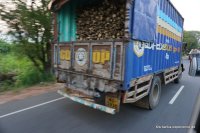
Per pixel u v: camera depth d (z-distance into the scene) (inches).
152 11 219.6
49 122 201.2
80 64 215.6
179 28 394.0
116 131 184.1
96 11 253.1
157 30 249.1
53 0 242.4
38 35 427.8
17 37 418.6
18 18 397.1
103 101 199.8
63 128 187.8
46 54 458.9
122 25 224.5
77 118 213.2
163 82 312.2
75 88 223.0
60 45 242.8
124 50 173.6
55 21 254.4
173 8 321.7
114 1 233.9
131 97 198.1
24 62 526.3
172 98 303.4
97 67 197.5
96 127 191.6
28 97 294.5
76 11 276.4
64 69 238.2
